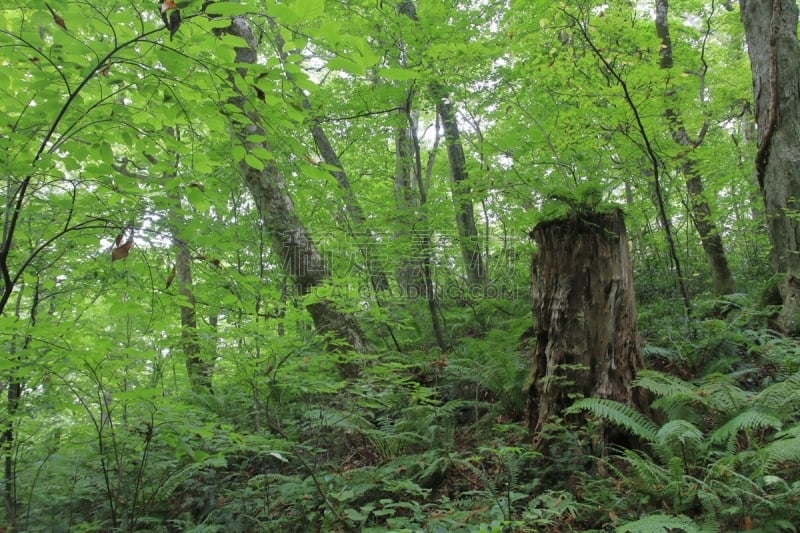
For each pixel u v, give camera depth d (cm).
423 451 460
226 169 599
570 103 688
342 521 339
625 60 580
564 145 617
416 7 802
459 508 357
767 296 590
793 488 263
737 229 930
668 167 706
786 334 518
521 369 518
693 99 713
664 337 555
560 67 615
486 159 725
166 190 326
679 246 868
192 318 485
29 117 274
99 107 282
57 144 268
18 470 441
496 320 750
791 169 540
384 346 719
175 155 344
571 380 421
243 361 425
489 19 770
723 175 754
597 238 434
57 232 321
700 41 1126
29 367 304
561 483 365
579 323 426
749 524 266
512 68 739
